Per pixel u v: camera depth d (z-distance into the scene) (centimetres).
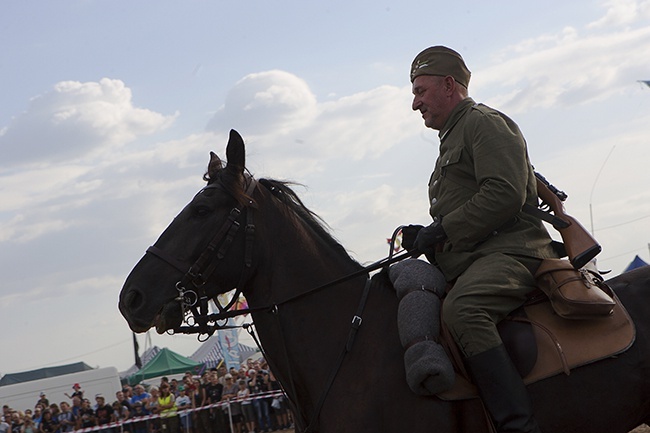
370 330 358
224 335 1744
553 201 361
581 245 342
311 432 357
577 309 333
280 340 368
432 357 328
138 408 1405
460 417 340
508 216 339
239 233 364
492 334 332
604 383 336
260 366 1559
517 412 326
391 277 366
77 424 1372
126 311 353
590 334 339
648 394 339
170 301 355
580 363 334
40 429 1366
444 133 369
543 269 346
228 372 1524
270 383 1469
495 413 329
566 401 335
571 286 337
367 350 354
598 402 335
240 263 364
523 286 344
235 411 1428
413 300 343
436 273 356
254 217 368
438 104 373
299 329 365
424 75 376
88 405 1402
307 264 372
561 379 336
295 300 368
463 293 337
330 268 375
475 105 362
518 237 351
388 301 365
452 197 356
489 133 343
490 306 337
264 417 1435
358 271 367
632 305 353
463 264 351
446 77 372
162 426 1384
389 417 341
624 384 336
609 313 338
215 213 362
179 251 358
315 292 369
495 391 329
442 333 344
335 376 354
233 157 367
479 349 331
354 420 344
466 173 354
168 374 2177
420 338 335
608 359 338
